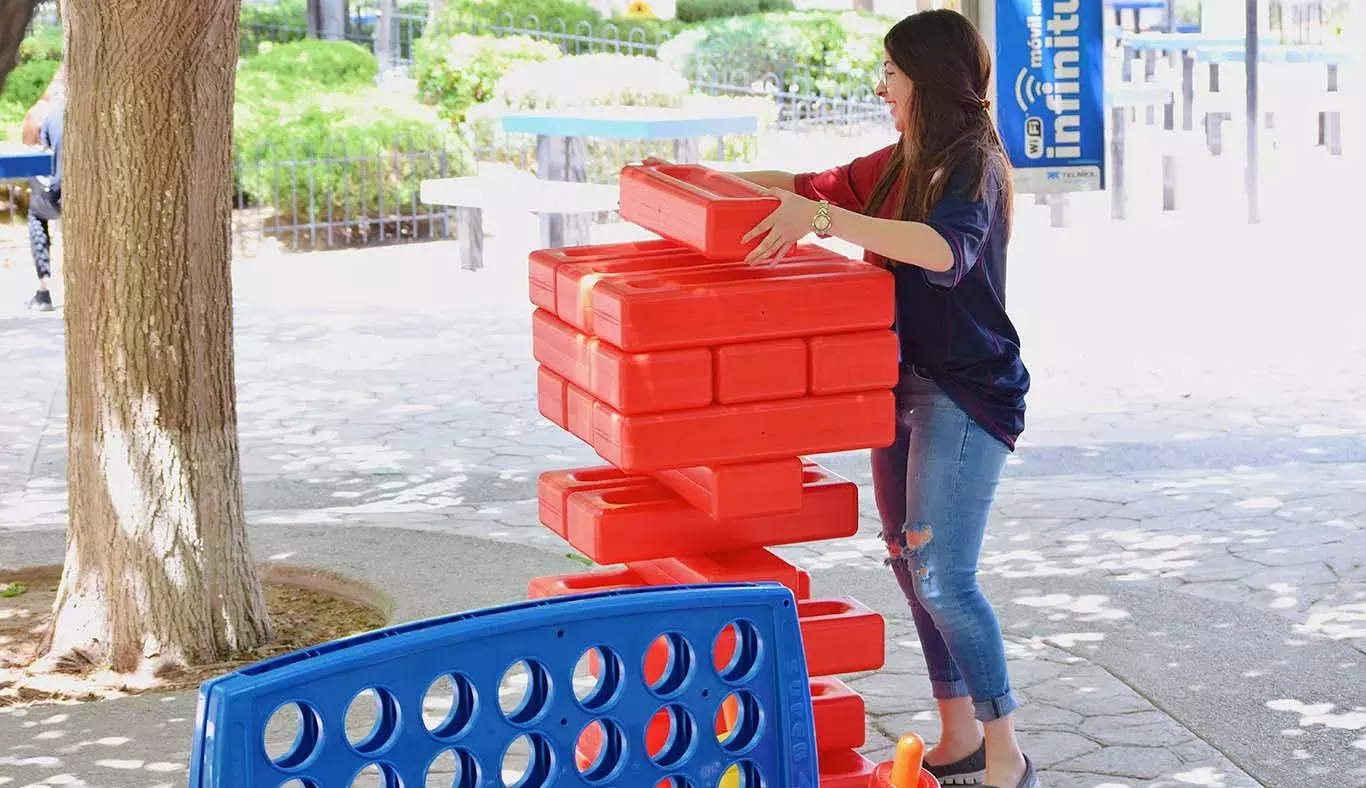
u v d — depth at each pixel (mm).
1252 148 16344
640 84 17750
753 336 3518
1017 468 8328
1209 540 7035
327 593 6664
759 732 2689
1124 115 16750
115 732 4980
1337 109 21188
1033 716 5035
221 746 2162
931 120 3836
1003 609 6094
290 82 20188
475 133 19391
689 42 25359
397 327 12445
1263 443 8672
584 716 2516
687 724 2643
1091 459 8461
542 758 2525
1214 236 15852
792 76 25188
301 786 2342
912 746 2672
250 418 9703
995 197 3803
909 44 3848
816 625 3779
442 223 17438
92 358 5707
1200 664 5469
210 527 5875
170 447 5773
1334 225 16219
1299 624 5910
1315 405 9461
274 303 13469
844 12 27625
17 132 18391
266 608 6195
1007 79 9102
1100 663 5500
